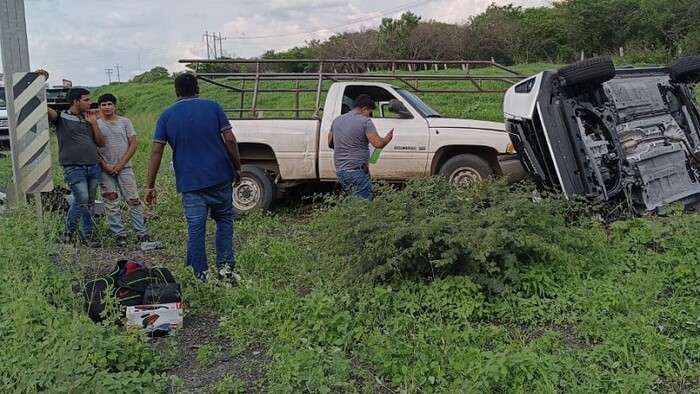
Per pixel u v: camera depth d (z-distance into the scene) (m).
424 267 5.92
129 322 5.27
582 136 7.46
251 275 6.75
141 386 4.40
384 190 6.87
